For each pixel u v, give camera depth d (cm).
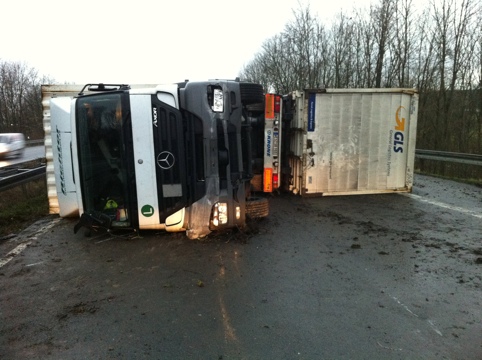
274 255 464
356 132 827
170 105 491
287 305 333
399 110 834
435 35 1852
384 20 2047
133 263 443
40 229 598
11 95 3972
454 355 257
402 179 865
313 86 2775
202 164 509
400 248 487
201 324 302
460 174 1733
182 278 397
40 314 323
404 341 275
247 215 583
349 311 321
